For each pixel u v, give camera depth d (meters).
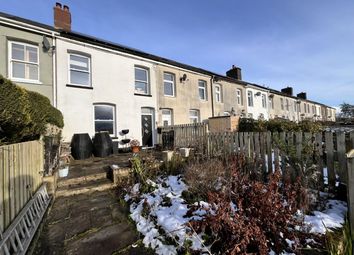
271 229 2.18
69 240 2.88
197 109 14.59
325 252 2.15
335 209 3.08
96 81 9.71
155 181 4.92
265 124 8.79
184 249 2.41
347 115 25.62
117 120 10.30
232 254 1.84
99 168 6.25
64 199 4.41
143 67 11.76
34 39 8.16
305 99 29.55
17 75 7.89
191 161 5.80
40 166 4.26
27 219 2.98
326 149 3.63
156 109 12.00
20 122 3.77
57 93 8.56
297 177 3.47
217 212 2.38
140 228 3.11
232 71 19.95
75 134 8.46
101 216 3.60
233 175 3.45
